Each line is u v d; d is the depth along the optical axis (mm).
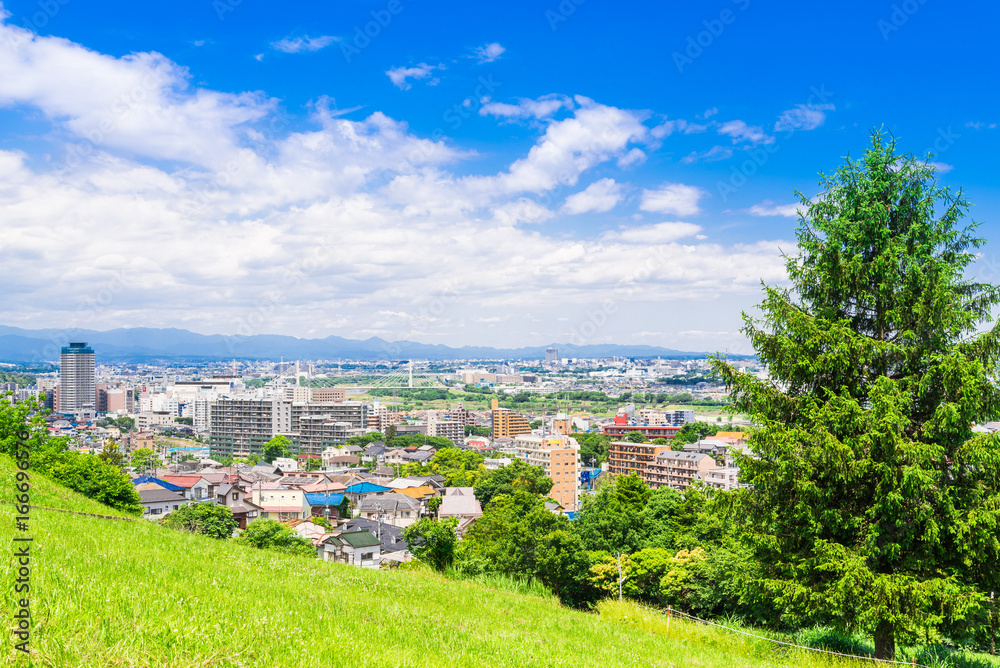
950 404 16406
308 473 148500
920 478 16156
